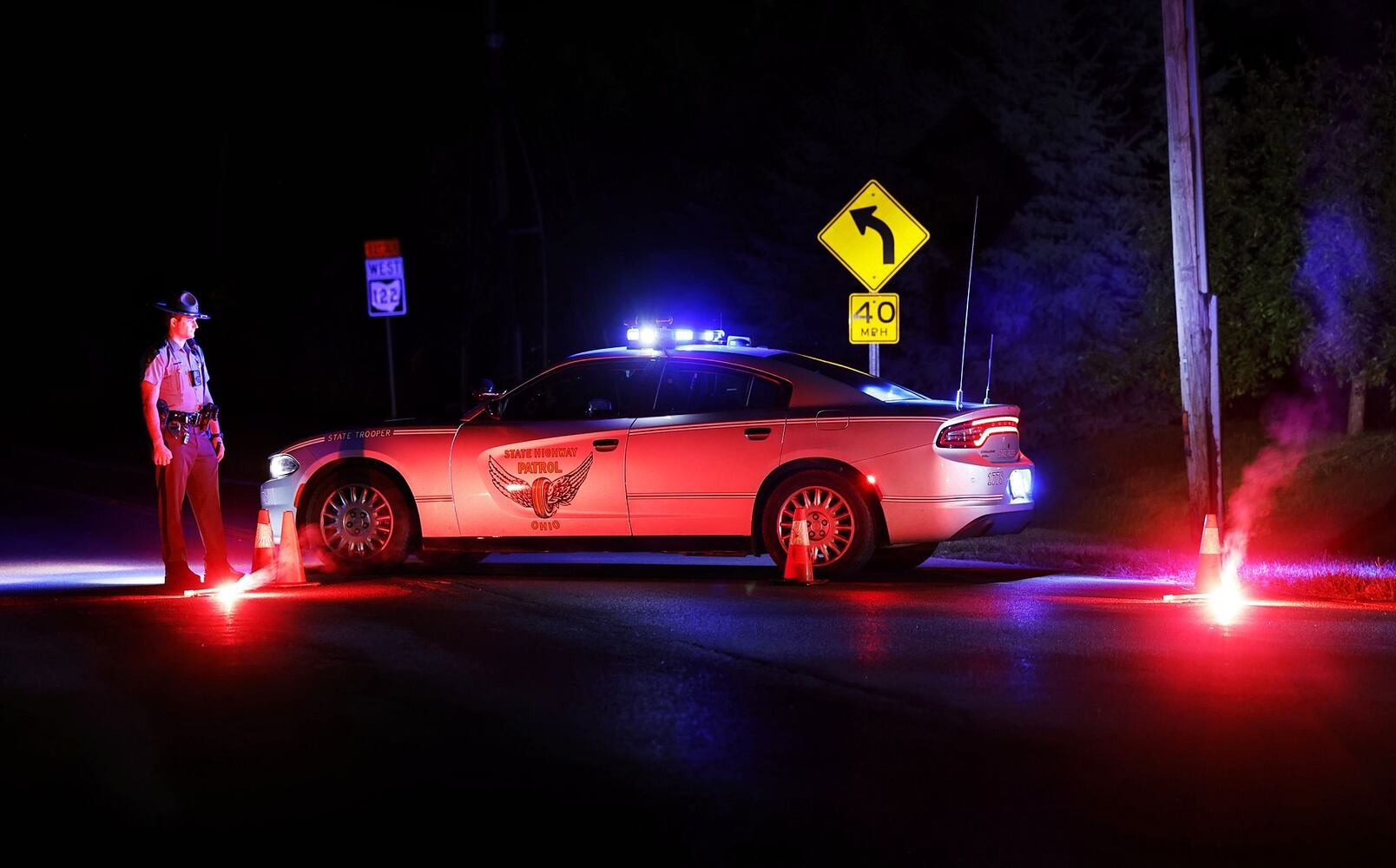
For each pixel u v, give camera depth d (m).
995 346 27.59
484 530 15.21
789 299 30.56
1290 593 13.93
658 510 14.80
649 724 8.48
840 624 11.79
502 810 6.94
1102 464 25.89
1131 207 24.73
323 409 46.31
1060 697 9.12
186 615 12.34
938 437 14.30
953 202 28.98
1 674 9.87
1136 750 7.92
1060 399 27.55
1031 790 7.21
